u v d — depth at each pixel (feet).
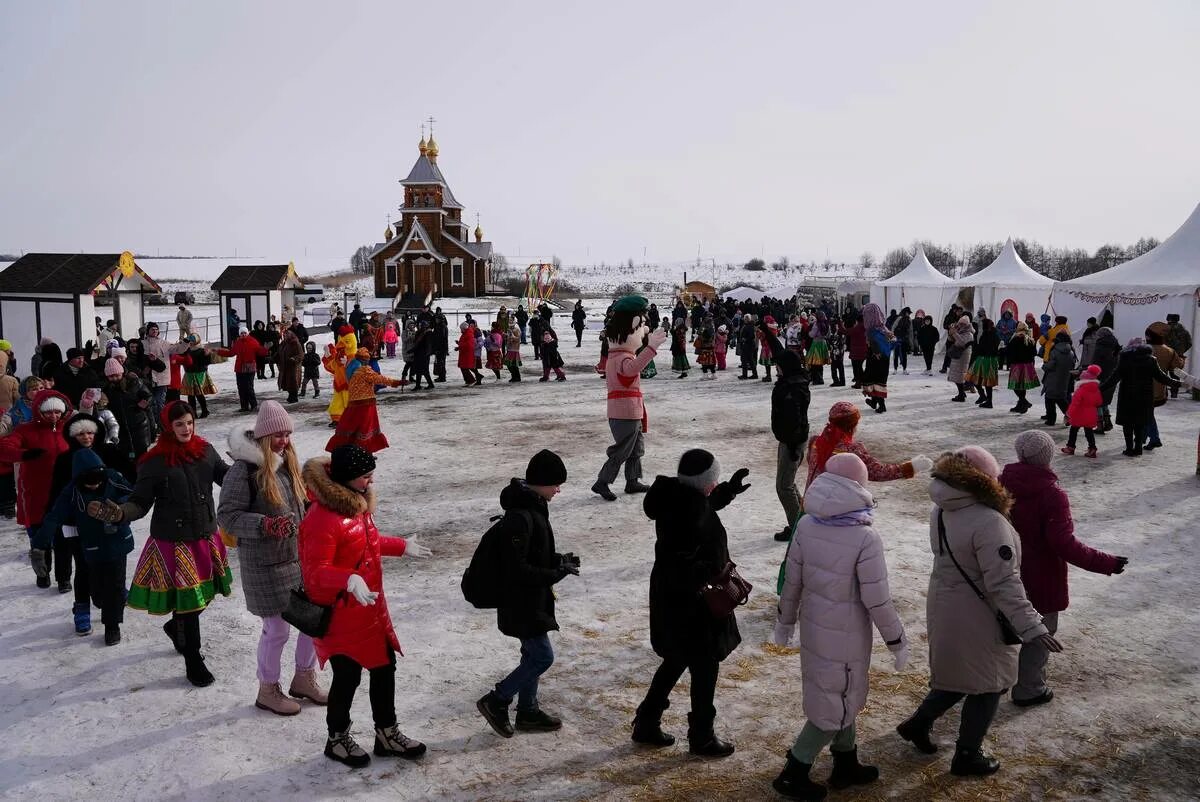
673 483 15.01
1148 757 15.39
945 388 66.44
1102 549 27.02
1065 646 20.10
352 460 14.42
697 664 15.11
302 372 68.18
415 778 14.90
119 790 14.57
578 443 46.73
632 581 24.91
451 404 63.10
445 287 283.38
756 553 27.14
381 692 15.28
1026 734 16.21
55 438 24.36
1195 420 50.72
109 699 17.94
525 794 14.40
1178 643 20.13
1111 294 71.00
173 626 19.76
